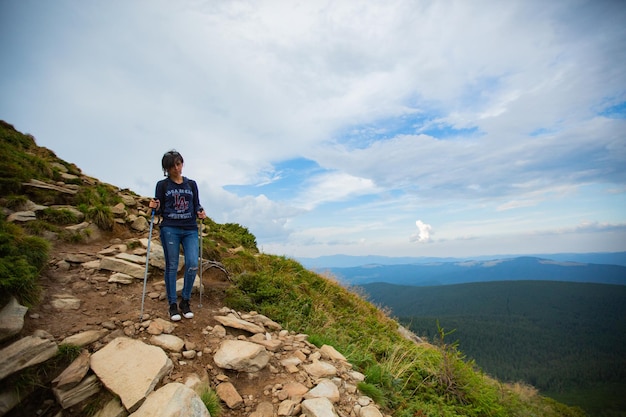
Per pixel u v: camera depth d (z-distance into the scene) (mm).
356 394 4312
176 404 3086
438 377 6227
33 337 3553
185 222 5066
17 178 7734
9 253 4562
